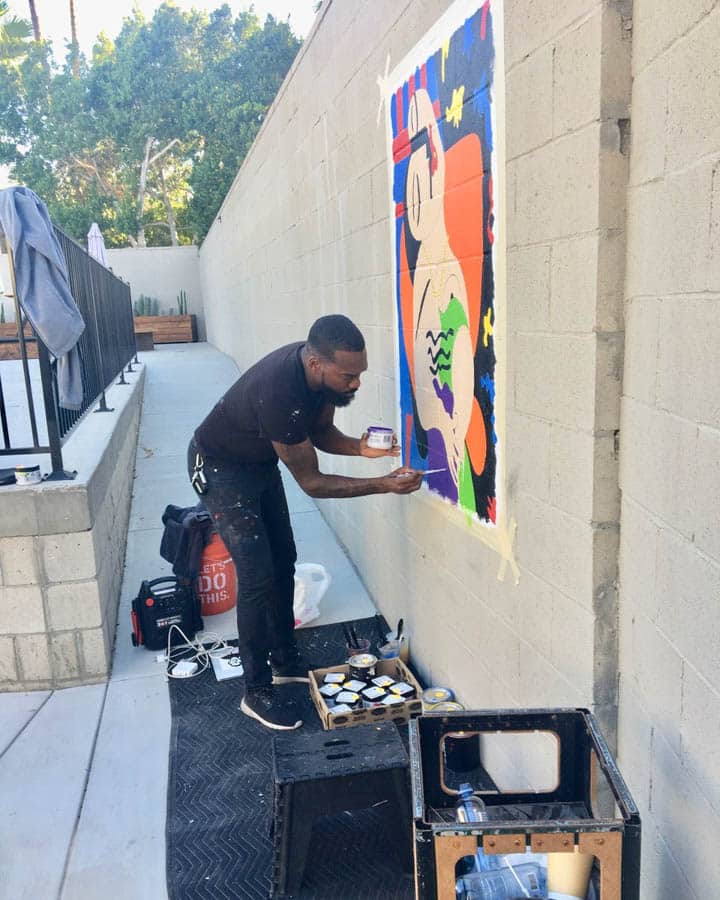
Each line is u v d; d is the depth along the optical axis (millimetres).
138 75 28719
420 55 2822
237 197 11039
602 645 1961
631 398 1786
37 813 2717
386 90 3238
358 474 4473
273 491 3361
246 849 2494
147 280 23156
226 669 3668
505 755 2619
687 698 1583
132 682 3621
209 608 4258
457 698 3051
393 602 3949
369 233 3695
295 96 5449
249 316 10586
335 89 4156
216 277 17203
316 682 3381
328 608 4324
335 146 4270
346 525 5094
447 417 2883
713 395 1417
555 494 2094
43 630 3523
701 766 1535
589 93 1743
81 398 3955
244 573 3107
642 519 1764
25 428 6770
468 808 1789
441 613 3174
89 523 3471
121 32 34219
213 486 3139
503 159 2227
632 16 1672
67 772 2951
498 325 2363
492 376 2443
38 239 3432
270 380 2824
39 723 3297
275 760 2373
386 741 2477
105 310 7430
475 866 1738
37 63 32375
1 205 3412
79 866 2453
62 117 30453
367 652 3658
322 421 3184
